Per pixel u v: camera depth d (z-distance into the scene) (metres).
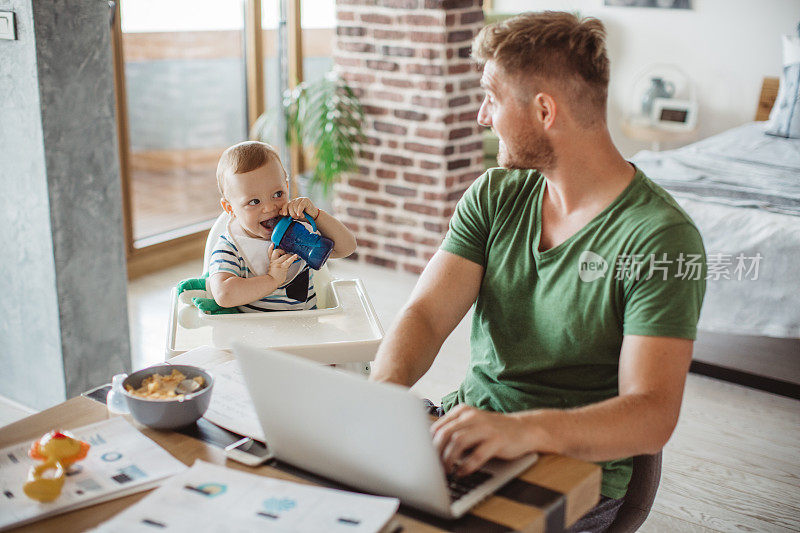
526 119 1.25
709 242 2.91
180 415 1.06
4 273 2.54
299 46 4.61
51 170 2.33
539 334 1.34
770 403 2.85
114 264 2.61
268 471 1.00
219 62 4.28
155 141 3.99
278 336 1.53
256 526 0.85
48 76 2.27
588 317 1.27
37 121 2.28
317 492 0.92
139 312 3.53
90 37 2.37
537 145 1.26
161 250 4.11
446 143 3.81
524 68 1.21
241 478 0.95
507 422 1.00
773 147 4.00
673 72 5.32
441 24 3.63
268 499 0.90
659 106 5.28
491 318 1.40
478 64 1.30
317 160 4.07
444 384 2.90
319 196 4.27
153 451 1.03
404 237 4.09
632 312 1.21
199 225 4.37
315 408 0.92
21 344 2.59
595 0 5.50
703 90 5.25
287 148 4.62
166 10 3.89
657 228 1.21
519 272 1.36
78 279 2.49
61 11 2.27
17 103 2.31
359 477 0.94
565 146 1.25
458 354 3.16
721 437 2.60
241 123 4.53
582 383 1.32
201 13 4.10
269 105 4.63
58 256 2.41
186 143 4.19
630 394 1.14
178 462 1.01
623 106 5.58
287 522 0.86
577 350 1.30
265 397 0.96
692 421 2.70
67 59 2.31
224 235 1.75
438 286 1.43
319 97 4.00
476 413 1.00
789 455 2.50
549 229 1.34
